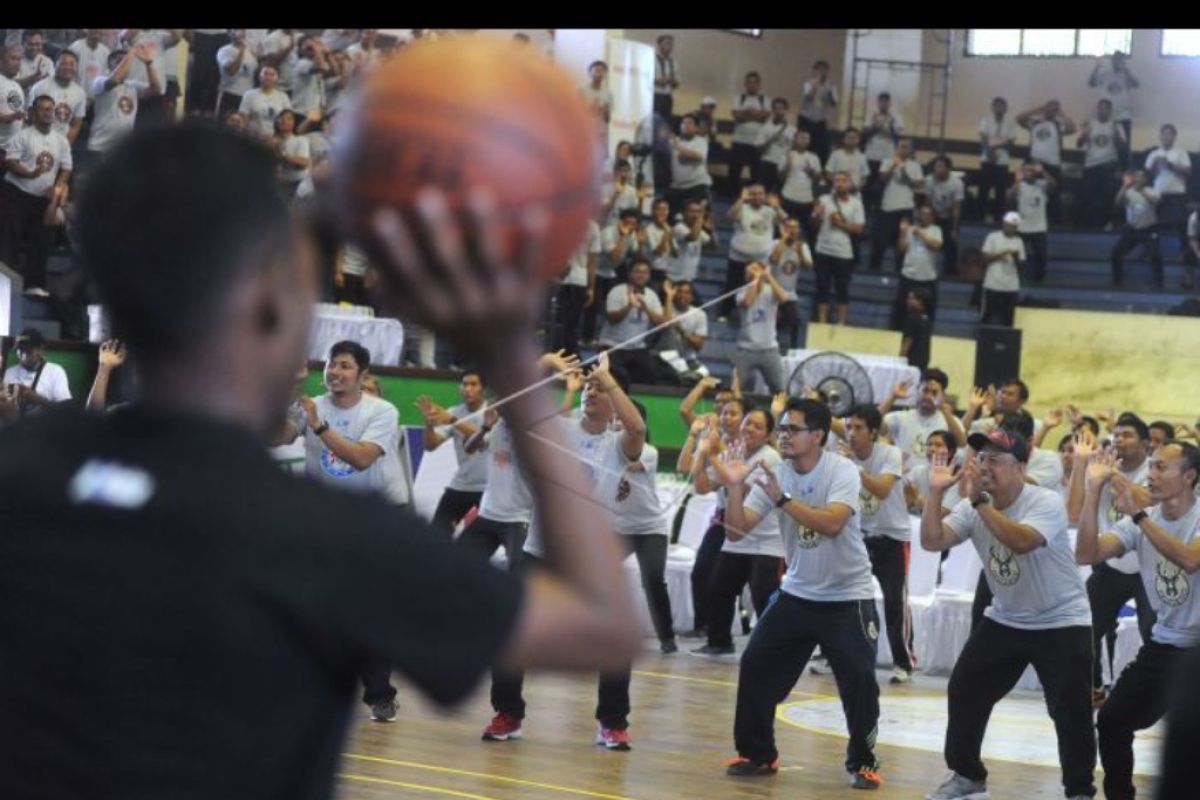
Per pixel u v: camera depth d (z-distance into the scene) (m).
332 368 8.13
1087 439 9.68
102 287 1.45
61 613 1.39
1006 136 23.66
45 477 1.45
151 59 15.51
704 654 12.13
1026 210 22.25
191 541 1.41
